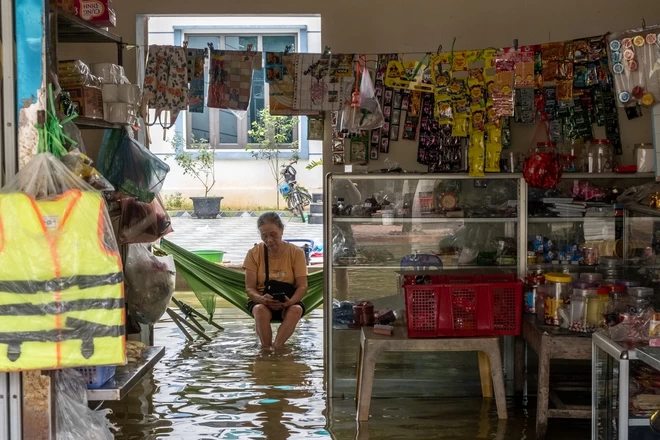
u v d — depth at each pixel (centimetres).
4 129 268
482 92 475
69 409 282
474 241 498
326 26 532
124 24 537
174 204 1352
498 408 436
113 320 252
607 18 525
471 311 438
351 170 523
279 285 599
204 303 658
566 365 494
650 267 445
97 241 251
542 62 478
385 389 491
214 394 476
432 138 523
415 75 492
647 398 322
